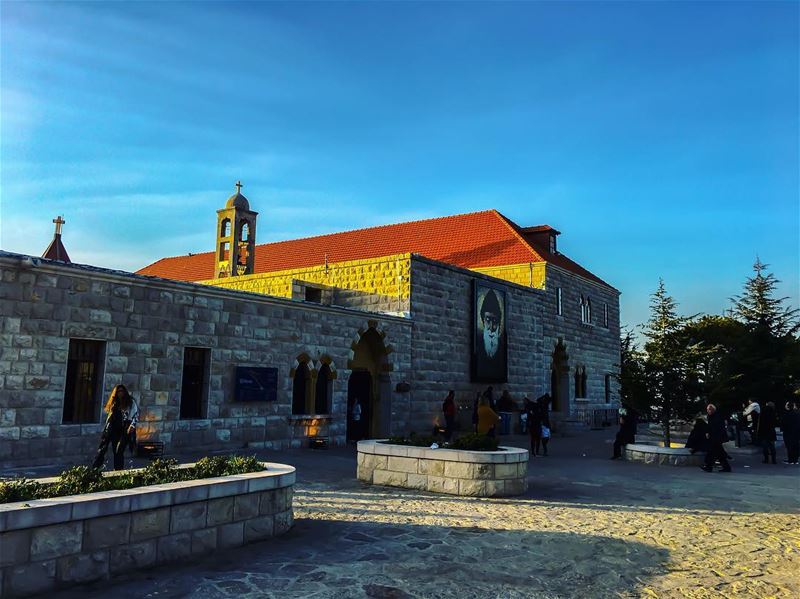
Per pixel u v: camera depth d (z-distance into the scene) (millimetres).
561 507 10938
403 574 6820
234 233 34562
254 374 17484
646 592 6492
